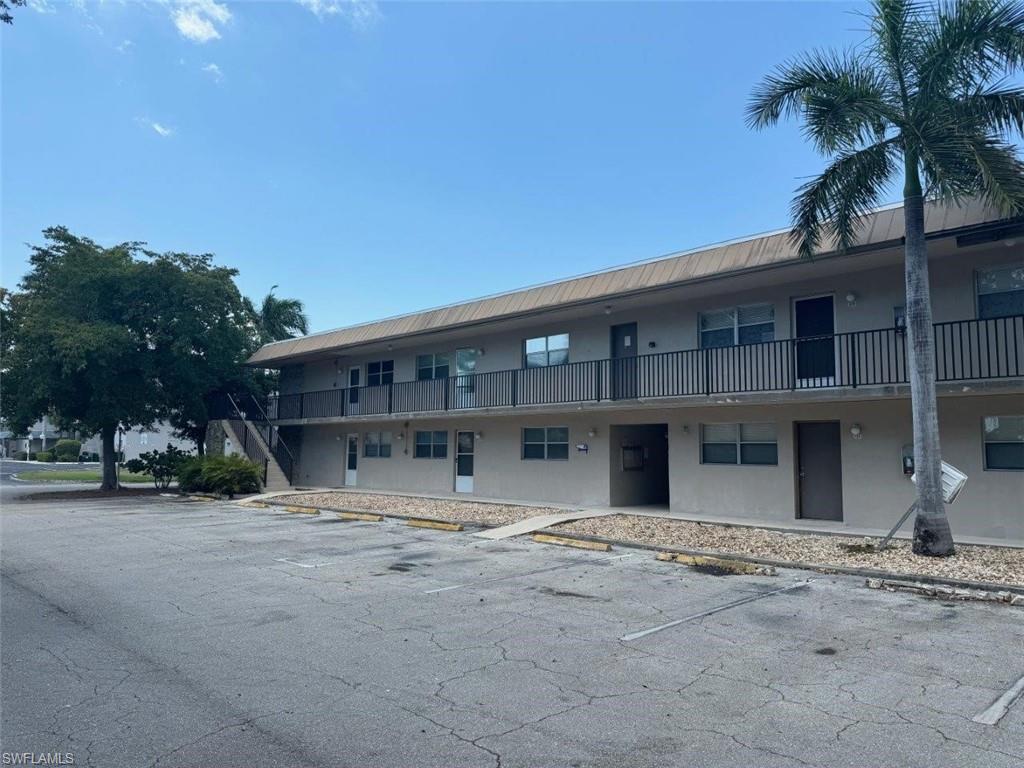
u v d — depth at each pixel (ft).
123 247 85.10
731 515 50.39
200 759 13.29
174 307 82.79
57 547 40.81
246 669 18.83
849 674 18.42
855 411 45.03
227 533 47.01
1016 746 13.96
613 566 34.40
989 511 39.58
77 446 221.87
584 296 54.80
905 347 41.47
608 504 57.98
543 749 13.84
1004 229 36.11
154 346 83.82
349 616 24.68
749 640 21.66
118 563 35.42
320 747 13.88
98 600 27.12
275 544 41.91
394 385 78.38
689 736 14.48
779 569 33.19
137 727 14.82
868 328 44.24
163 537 45.03
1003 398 39.34
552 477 62.75
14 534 46.60
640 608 25.88
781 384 46.32
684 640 21.68
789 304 47.91
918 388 33.91
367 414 79.10
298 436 96.02
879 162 34.22
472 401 70.13
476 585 30.04
